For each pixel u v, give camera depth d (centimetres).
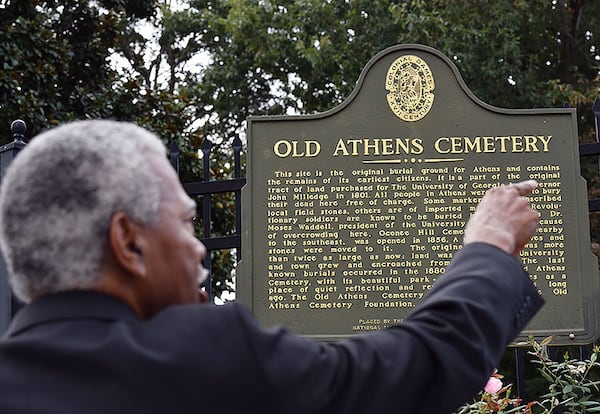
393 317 593
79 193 164
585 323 584
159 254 173
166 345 161
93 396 155
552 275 592
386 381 169
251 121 615
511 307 184
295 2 1706
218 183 634
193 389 158
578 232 596
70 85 1166
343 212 604
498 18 1531
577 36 1717
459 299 179
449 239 600
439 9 1602
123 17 1370
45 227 163
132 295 172
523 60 1667
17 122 525
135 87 1159
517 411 533
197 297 185
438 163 607
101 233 166
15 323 169
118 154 168
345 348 172
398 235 601
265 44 1698
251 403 160
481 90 1533
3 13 1099
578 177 603
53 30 1169
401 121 612
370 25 1625
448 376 171
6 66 1049
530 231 201
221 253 1036
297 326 593
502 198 203
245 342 163
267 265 600
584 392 523
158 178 174
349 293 596
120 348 159
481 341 175
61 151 166
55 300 167
